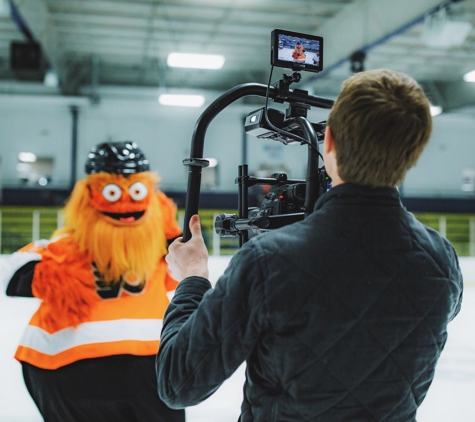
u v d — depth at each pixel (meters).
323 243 0.80
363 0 9.30
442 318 0.86
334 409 0.79
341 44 10.18
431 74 13.98
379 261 0.81
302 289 0.78
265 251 0.80
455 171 15.16
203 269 0.97
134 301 2.04
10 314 6.15
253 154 14.15
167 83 14.14
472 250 12.10
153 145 13.57
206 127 1.07
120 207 2.08
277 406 0.81
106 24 10.59
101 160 2.14
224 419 3.09
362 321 0.79
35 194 11.25
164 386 0.85
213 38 11.34
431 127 0.82
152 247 2.12
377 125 0.77
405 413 0.84
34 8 8.76
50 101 12.08
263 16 10.20
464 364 4.29
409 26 8.39
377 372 0.80
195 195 1.06
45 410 1.95
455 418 3.11
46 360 1.92
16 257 1.99
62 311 1.95
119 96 13.46
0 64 12.39
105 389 1.93
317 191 0.99
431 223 12.12
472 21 9.76
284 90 1.10
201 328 0.80
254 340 0.80
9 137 12.83
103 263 2.03
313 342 0.78
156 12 9.95
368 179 0.81
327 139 0.87
